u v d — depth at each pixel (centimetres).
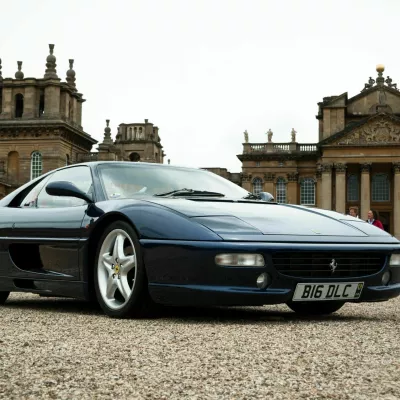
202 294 486
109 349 376
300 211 588
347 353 369
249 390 279
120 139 8250
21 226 640
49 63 6825
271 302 498
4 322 510
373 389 284
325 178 7212
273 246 495
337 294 523
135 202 548
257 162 7912
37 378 300
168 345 390
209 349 377
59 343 397
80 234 574
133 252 533
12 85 6831
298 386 287
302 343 402
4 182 6562
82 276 573
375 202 7275
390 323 524
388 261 551
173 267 498
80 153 7206
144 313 531
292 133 7875
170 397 268
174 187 628
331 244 521
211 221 512
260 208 570
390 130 7094
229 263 485
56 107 6756
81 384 289
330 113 7425
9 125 6700
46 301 740
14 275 648
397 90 7488
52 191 588
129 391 277
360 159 7131
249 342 404
